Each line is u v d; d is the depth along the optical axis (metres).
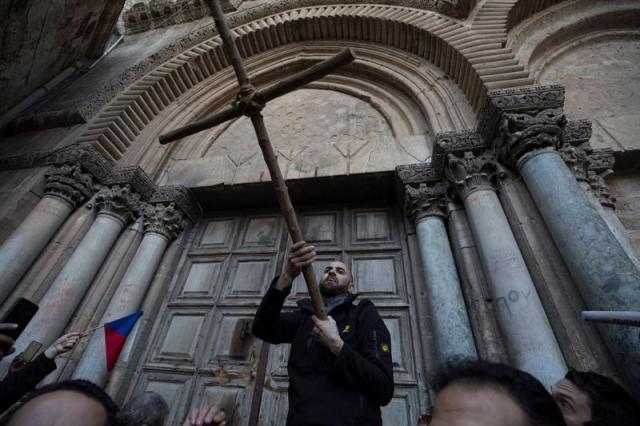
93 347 3.20
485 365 0.75
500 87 3.46
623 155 3.37
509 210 2.93
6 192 3.99
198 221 4.69
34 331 3.05
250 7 6.12
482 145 3.36
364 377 1.37
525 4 4.88
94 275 3.64
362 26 5.48
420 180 3.68
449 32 4.49
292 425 1.40
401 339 3.17
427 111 4.29
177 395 3.19
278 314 1.73
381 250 3.82
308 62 5.83
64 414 0.70
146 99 5.12
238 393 3.12
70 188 3.95
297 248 1.57
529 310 2.29
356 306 1.85
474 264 2.94
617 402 1.19
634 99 4.07
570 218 2.38
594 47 4.97
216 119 1.57
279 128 5.19
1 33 4.19
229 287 3.91
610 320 1.26
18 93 5.24
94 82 5.72
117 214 4.02
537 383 0.71
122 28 7.56
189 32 6.44
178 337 3.61
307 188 4.25
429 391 2.76
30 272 3.52
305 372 1.56
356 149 4.33
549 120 2.95
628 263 2.09
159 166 4.82
